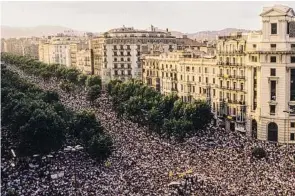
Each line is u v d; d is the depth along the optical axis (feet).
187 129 429.38
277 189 284.82
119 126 490.49
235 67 513.04
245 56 496.23
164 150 388.98
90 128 413.18
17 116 406.82
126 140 426.51
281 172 322.75
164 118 469.98
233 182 298.97
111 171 326.44
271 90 465.88
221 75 536.01
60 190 283.18
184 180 299.99
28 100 473.67
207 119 475.72
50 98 554.46
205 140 430.61
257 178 308.19
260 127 473.26
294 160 356.59
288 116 456.86
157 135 447.83
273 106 465.06
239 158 362.74
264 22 462.19
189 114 465.88
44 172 322.55
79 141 419.13
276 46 456.86
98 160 357.20
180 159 360.28
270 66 463.01
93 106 627.46
